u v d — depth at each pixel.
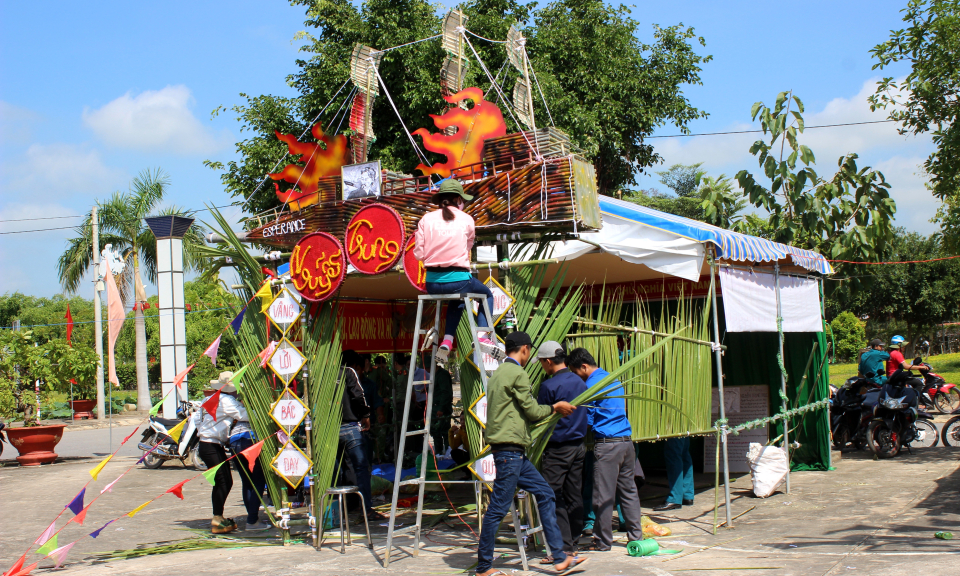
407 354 11.01
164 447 13.05
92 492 10.55
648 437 6.66
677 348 7.07
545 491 5.38
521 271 6.09
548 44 17.33
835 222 13.18
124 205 25.78
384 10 15.86
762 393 10.21
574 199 5.78
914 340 37.16
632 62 18.62
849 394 11.68
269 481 6.66
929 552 5.44
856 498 8.06
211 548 6.62
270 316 6.60
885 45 13.16
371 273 6.23
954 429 11.71
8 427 14.66
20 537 7.55
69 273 26.00
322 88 16.06
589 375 6.02
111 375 19.64
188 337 26.52
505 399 5.25
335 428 6.54
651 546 5.87
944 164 13.09
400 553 6.09
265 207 16.30
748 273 7.93
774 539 6.34
